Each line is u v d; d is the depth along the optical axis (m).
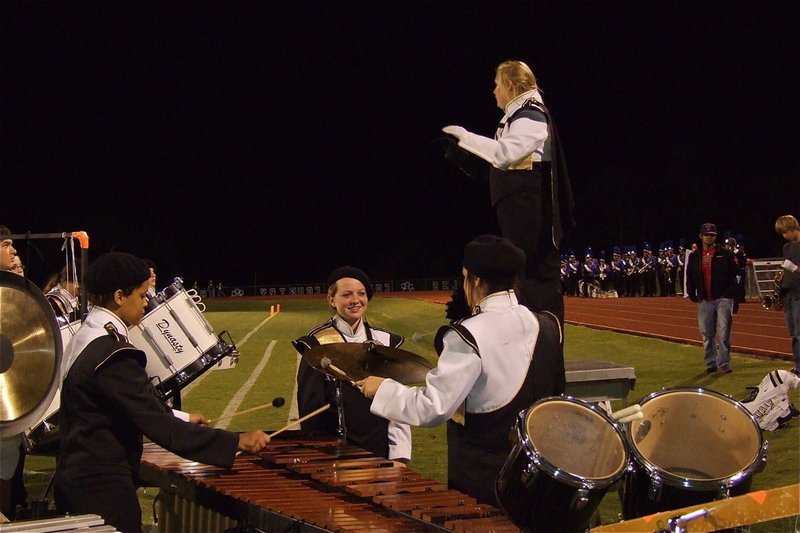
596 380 6.98
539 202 4.47
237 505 3.95
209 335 6.89
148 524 6.03
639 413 3.41
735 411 3.67
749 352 13.10
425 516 3.43
